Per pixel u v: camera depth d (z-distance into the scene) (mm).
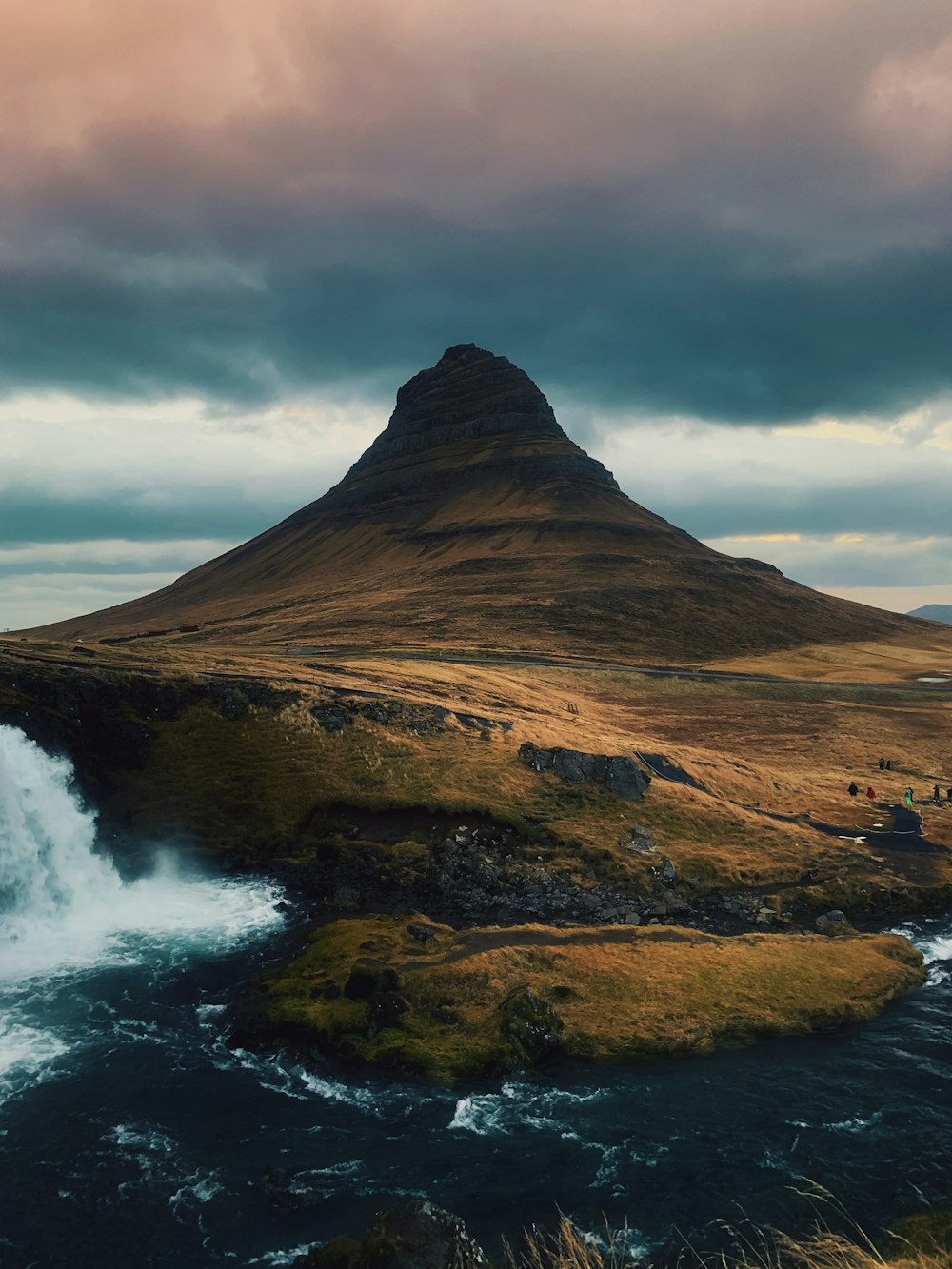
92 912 45438
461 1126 27500
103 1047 32219
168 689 63625
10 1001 35875
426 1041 31922
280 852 52969
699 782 67188
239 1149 26328
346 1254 17969
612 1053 31750
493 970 36781
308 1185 24641
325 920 44469
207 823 54406
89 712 58219
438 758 62594
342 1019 32969
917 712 129125
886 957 40750
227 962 39750
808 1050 32406
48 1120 27562
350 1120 27859
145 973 38562
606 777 61219
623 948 40188
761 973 38125
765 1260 21125
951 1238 21094
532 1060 31047
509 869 50125
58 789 50531
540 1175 25047
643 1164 25469
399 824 55156
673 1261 21297
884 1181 24391
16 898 44719
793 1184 24406
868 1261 18078
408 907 45969
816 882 50688
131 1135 26922
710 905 47750
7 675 56438
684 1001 35312
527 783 60438
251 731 62719
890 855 55562
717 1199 23828
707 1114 28125
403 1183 24766
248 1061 31391
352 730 64438
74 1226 23000
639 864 51062
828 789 74000
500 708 82938
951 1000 37125
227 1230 22891
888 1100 28859
